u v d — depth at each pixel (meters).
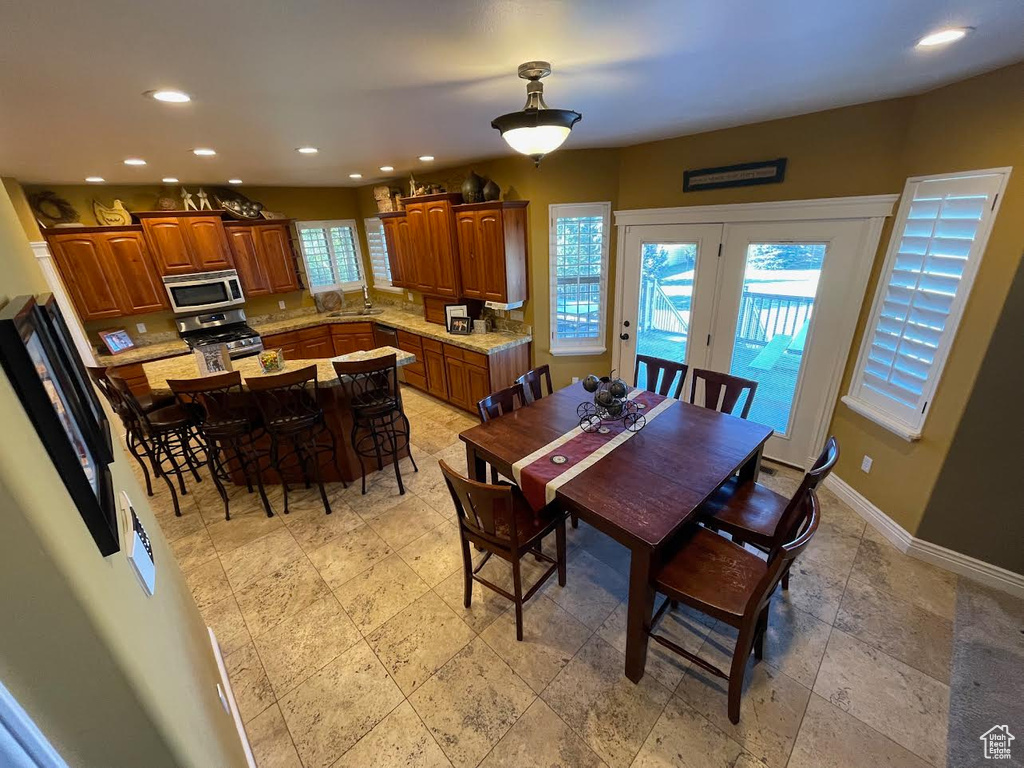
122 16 1.12
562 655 2.02
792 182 2.93
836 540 2.63
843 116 2.64
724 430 2.40
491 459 2.27
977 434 2.16
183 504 3.29
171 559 1.63
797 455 3.40
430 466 3.68
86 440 0.87
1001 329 2.01
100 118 2.03
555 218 4.00
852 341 2.92
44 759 0.58
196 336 5.05
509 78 1.84
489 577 2.49
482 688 1.89
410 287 5.18
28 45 1.23
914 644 1.99
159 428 3.00
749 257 3.28
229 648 2.11
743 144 3.08
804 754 1.61
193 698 1.01
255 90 1.80
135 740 0.70
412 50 1.49
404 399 5.23
